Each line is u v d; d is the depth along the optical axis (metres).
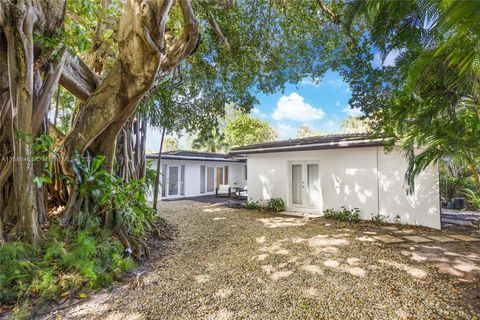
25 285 2.71
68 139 4.39
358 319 2.55
